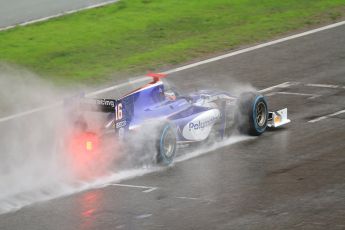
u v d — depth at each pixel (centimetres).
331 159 2942
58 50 4750
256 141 3183
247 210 2494
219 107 3212
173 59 4566
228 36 4984
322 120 3434
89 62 4547
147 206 2553
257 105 3225
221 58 4578
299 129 3319
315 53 4594
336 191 2627
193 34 5047
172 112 3045
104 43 4869
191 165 2938
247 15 5425
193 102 3167
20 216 2508
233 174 2827
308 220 2400
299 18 5322
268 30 5084
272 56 4575
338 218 2406
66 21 5353
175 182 2767
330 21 5238
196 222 2412
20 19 5428
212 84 4109
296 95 3856
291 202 2547
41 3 5831
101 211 2523
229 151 3080
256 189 2672
